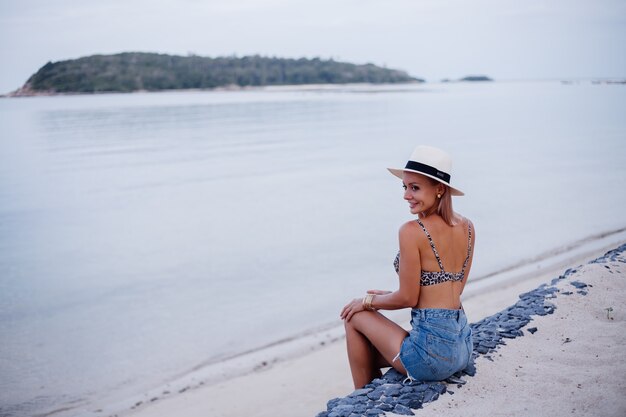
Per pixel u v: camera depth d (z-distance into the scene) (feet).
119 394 18.20
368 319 12.59
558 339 14.93
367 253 34.22
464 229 11.76
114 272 31.99
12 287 29.55
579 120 152.15
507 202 46.09
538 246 32.94
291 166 77.46
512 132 121.80
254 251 35.45
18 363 20.61
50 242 39.17
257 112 235.20
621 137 101.30
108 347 21.94
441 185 11.28
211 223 43.83
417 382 12.31
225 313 25.25
